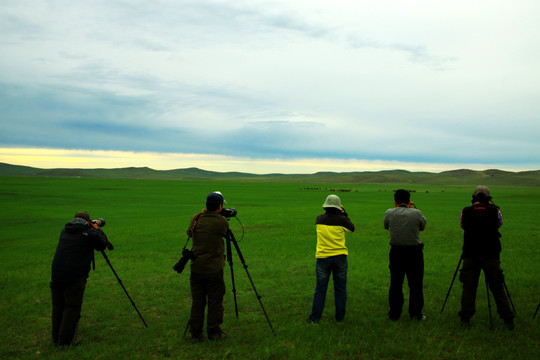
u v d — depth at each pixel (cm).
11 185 11394
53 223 3053
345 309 737
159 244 1689
